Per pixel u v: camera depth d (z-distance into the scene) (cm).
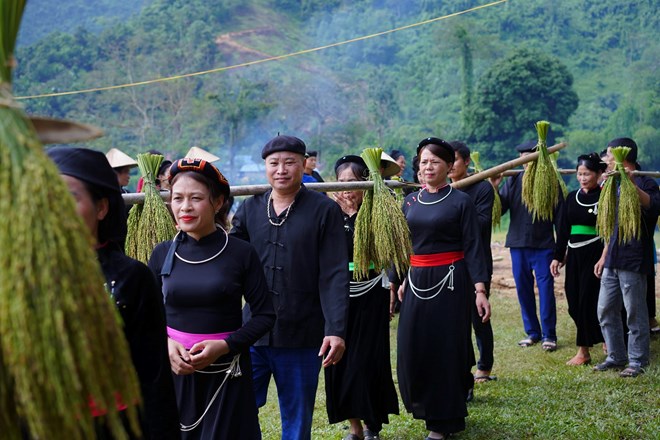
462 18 7350
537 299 1077
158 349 259
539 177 681
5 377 168
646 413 548
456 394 511
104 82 5788
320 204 435
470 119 4353
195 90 5941
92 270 163
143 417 248
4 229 154
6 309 153
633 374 641
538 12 7444
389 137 4953
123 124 5319
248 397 367
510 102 4231
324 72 7400
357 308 521
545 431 520
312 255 429
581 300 701
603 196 647
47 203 158
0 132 160
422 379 517
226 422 359
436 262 523
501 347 791
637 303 647
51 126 180
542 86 4200
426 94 6059
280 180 429
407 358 521
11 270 153
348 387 510
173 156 4769
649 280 798
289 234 430
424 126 5297
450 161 534
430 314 517
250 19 8819
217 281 357
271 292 430
